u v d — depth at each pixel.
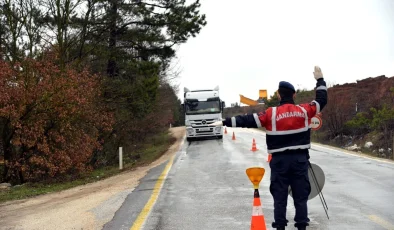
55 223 8.66
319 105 5.88
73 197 12.76
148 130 36.59
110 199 11.17
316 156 21.56
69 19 24.84
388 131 31.36
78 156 19.67
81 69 24.02
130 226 7.91
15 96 17.39
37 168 19.33
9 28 22.06
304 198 5.80
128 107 28.23
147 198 10.94
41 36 22.66
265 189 11.84
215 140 36.25
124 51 28.70
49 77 18.22
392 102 36.75
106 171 21.62
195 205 9.83
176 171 17.11
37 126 18.05
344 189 11.41
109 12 26.39
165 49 29.62
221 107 35.34
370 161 18.69
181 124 89.69
